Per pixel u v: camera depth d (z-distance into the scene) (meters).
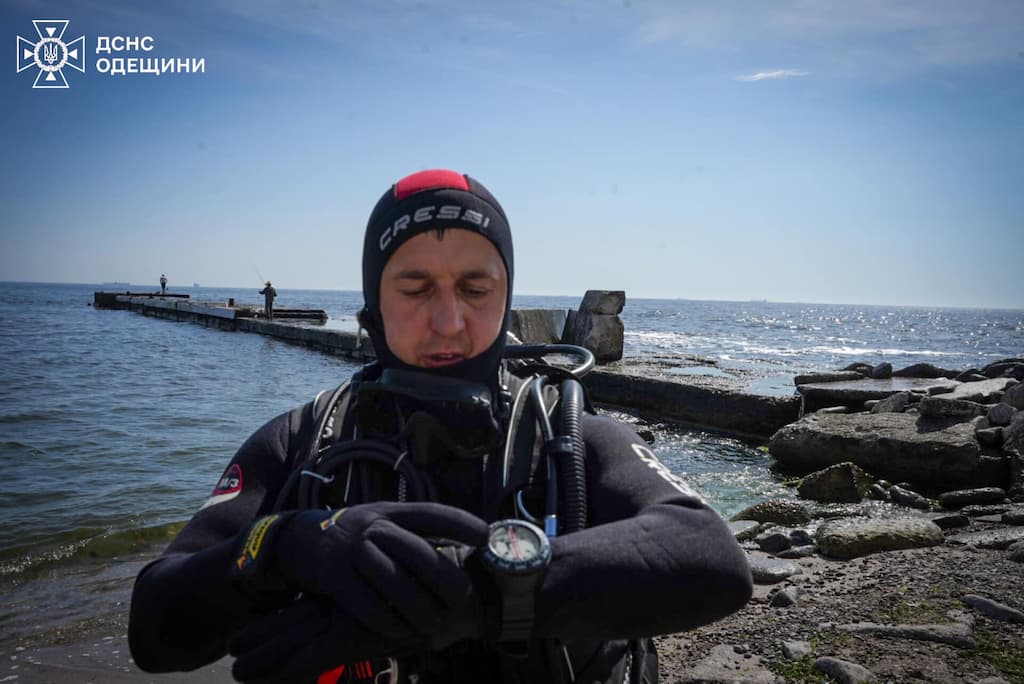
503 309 1.29
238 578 0.94
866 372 11.60
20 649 3.95
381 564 0.86
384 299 1.26
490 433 1.21
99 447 10.27
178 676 3.59
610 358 15.30
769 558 4.46
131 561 5.80
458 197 1.22
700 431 11.04
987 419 7.49
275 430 1.36
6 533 6.42
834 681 2.80
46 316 53.75
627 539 0.99
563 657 1.15
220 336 33.56
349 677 1.18
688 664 3.06
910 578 3.93
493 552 0.89
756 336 51.12
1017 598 3.55
